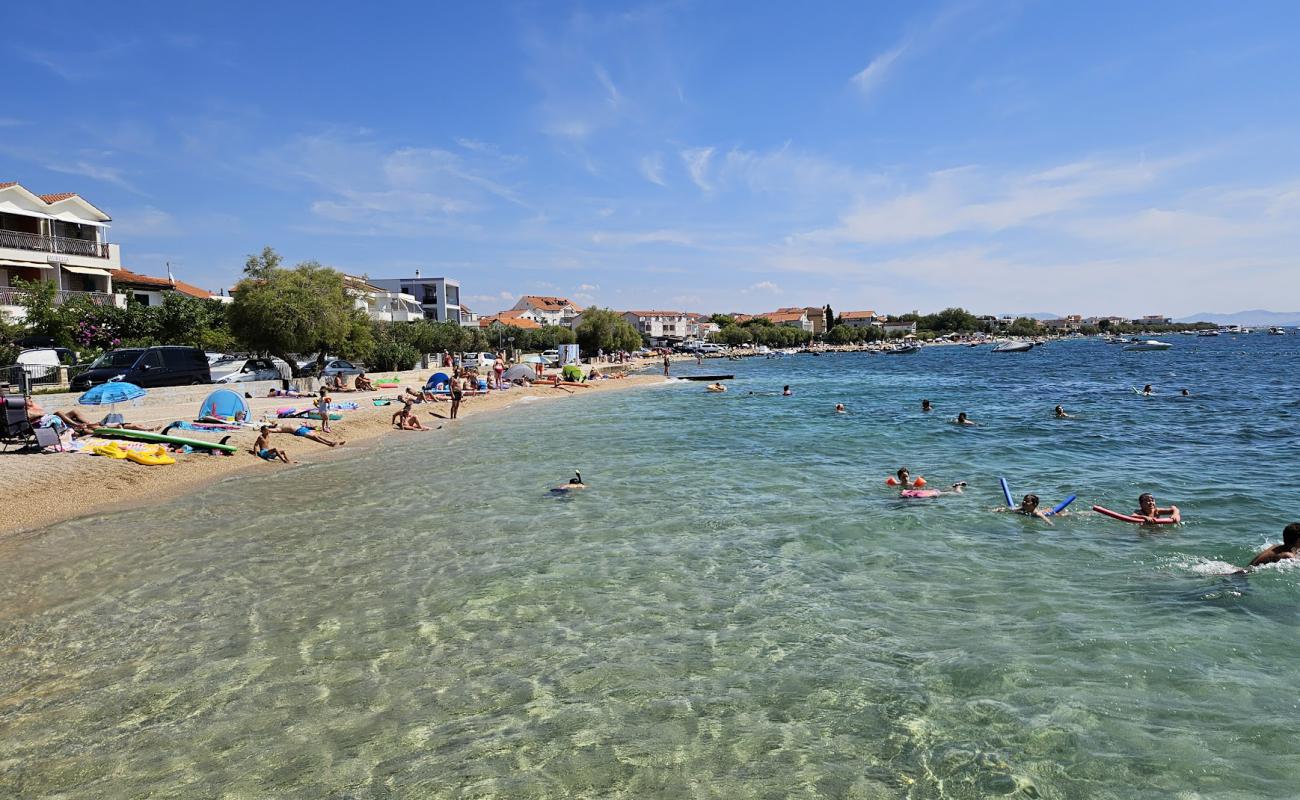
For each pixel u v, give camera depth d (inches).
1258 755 217.5
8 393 907.4
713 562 411.5
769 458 776.9
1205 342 6850.4
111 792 207.9
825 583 374.3
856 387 2039.9
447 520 514.3
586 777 213.2
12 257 1628.9
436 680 273.3
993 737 230.5
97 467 656.4
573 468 721.6
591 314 4308.6
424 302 4195.4
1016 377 2444.6
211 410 932.6
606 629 319.0
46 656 297.0
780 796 203.5
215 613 341.4
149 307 1683.1
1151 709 244.5
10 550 446.3
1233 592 348.5
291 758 224.1
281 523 509.0
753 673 275.9
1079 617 323.0
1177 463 723.4
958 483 609.9
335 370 1640.0
